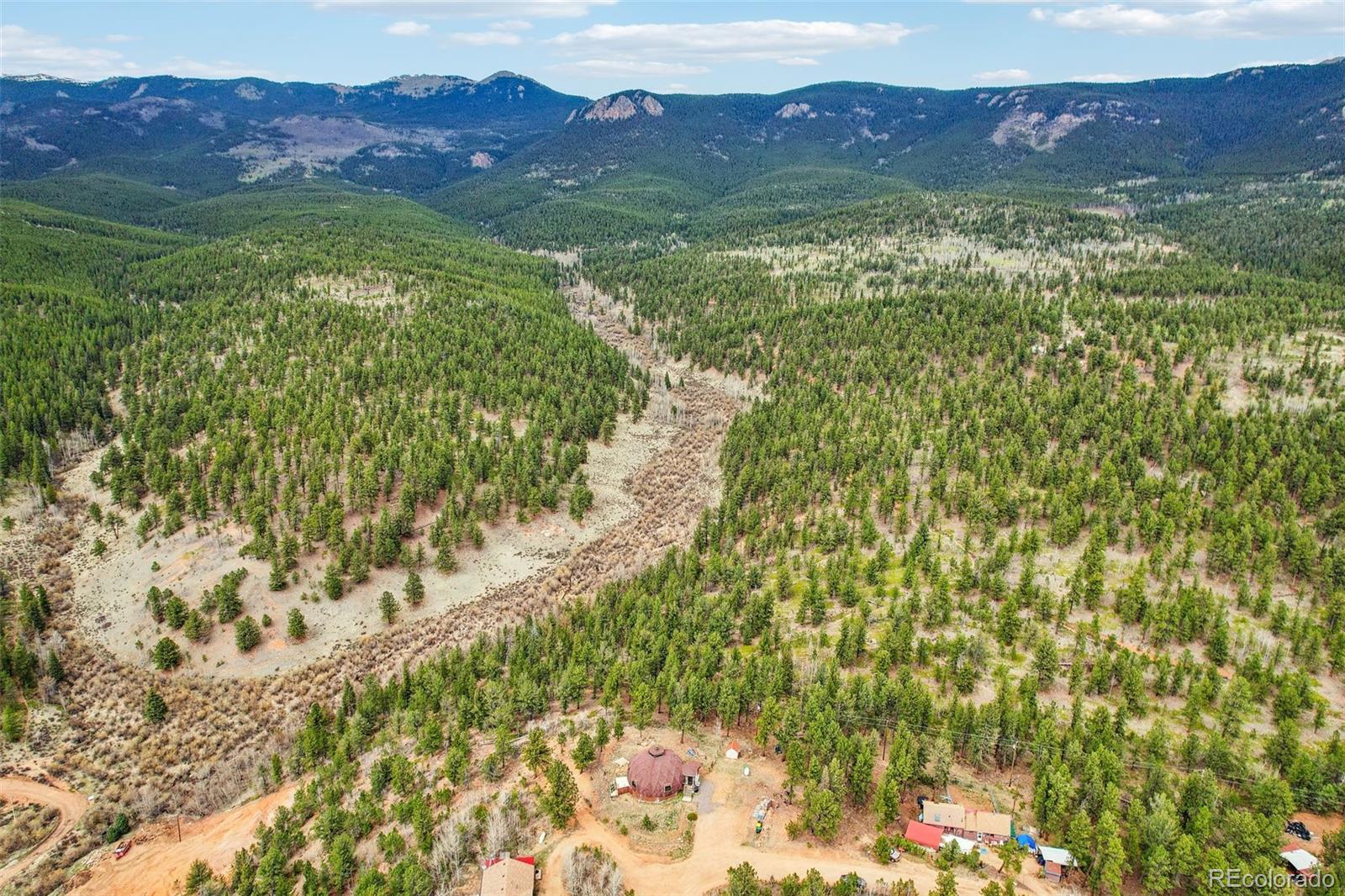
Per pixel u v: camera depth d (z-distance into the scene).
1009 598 131.00
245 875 89.56
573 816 93.81
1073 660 118.56
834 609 140.88
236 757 117.25
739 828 92.25
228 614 141.88
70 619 145.00
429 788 101.88
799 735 102.75
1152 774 91.94
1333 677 116.81
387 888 83.06
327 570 151.62
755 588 150.50
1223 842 85.38
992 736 99.62
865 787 94.31
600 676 121.00
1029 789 97.50
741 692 109.88
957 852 86.12
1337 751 95.56
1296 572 139.50
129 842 102.56
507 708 112.44
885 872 85.75
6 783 112.38
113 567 156.75
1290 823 89.50
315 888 86.38
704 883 85.00
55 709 126.06
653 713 113.19
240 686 132.25
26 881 96.75
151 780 113.75
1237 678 105.75
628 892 81.81
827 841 90.25
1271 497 155.12
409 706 119.12
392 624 147.50
